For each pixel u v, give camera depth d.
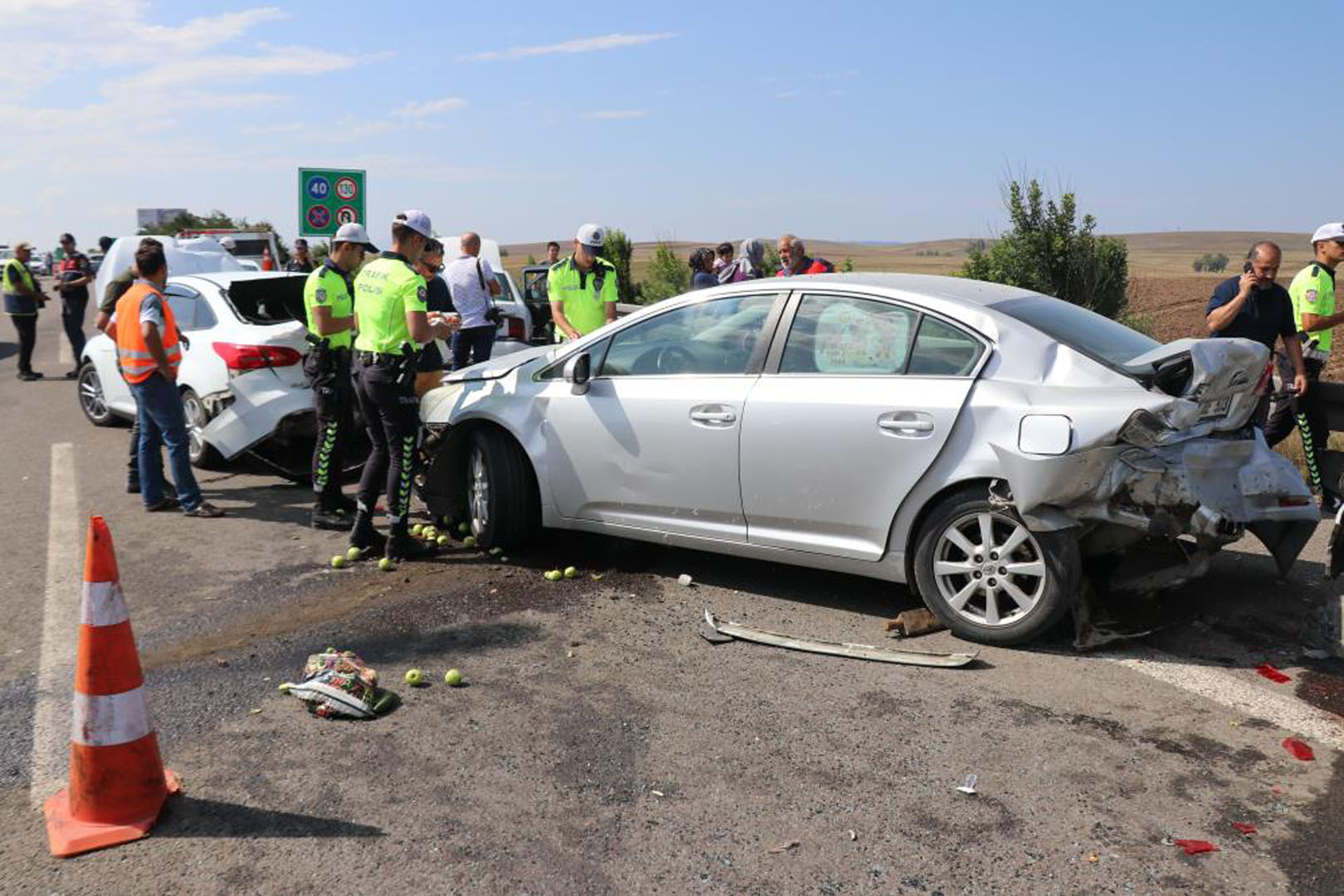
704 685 4.31
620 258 27.41
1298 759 3.65
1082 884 2.95
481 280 10.54
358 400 6.09
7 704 4.16
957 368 4.70
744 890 2.93
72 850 3.09
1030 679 4.34
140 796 3.26
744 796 3.43
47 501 7.61
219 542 6.56
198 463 8.75
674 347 5.54
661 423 5.41
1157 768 3.60
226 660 4.60
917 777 3.54
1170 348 4.54
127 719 3.23
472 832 3.22
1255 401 4.67
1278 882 2.96
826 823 3.27
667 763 3.65
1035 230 14.98
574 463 5.75
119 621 3.22
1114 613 5.00
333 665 4.22
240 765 3.64
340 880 2.97
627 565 5.99
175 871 3.02
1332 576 5.04
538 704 4.13
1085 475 4.30
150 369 6.91
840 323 5.05
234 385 7.80
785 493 5.05
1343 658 4.56
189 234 23.67
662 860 3.07
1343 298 29.52
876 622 5.05
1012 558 4.62
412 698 4.20
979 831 3.22
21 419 11.24
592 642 4.80
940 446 4.61
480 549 6.33
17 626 5.05
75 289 14.96
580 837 3.19
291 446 8.32
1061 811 3.33
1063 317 4.97
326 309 6.53
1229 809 3.34
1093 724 3.93
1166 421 4.26
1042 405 4.40
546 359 6.03
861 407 4.81
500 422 5.97
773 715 4.02
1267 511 4.62
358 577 5.83
